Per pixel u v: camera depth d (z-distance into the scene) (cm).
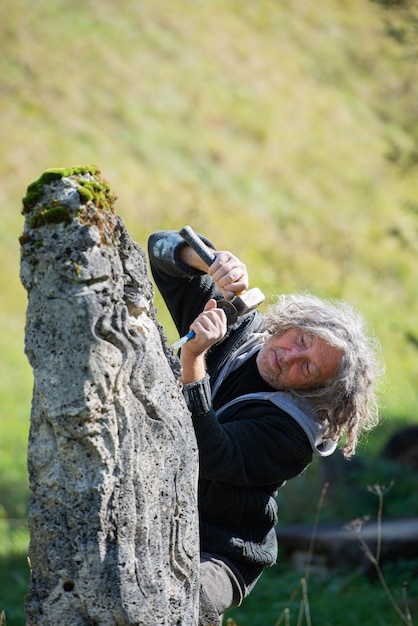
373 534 1625
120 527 449
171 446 475
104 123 3912
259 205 3919
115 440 449
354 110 4841
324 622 1355
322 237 3866
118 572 445
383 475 1945
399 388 2975
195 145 4103
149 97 4203
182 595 480
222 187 3919
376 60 5309
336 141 4594
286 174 4222
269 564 664
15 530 1791
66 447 444
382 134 4803
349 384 635
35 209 446
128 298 462
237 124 4359
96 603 444
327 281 3544
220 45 4809
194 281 675
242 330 678
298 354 632
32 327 446
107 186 459
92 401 440
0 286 3028
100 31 4378
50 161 3547
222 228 3641
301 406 637
